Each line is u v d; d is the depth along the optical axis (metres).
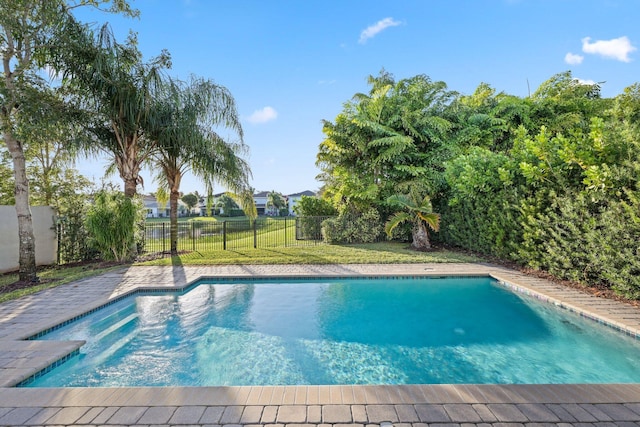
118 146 10.97
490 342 4.73
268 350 4.59
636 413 2.48
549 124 13.84
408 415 2.47
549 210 7.02
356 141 14.01
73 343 4.05
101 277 7.93
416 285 7.52
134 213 10.20
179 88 10.78
